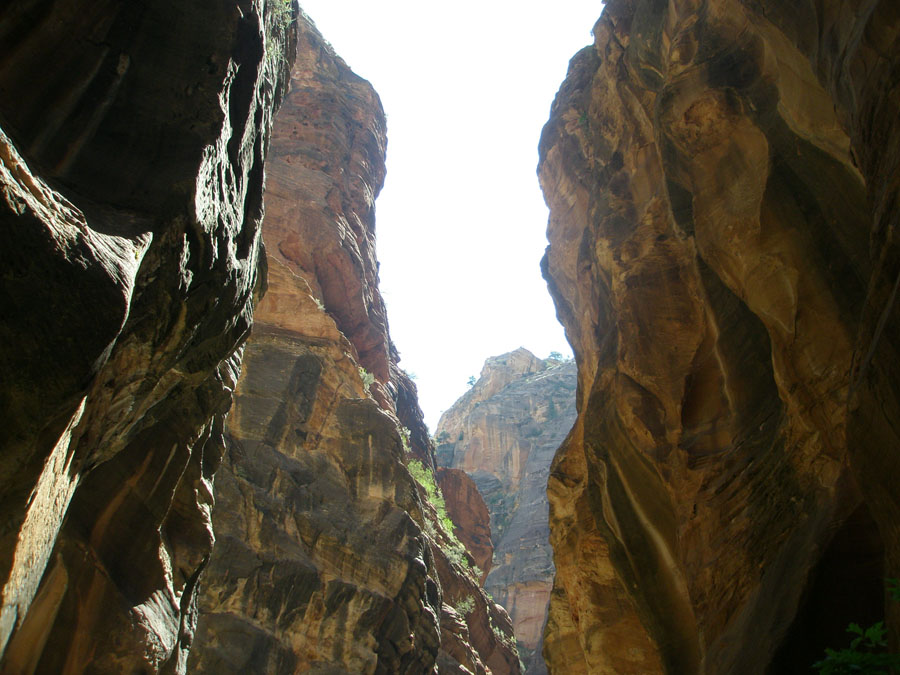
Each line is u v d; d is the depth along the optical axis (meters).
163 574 12.68
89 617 10.86
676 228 18.59
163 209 8.98
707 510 15.47
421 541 33.66
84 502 11.20
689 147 16.78
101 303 7.30
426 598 33.03
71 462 8.45
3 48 8.58
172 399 11.86
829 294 13.16
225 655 25.81
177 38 10.11
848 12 10.89
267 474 31.17
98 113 9.14
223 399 14.40
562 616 25.62
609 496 19.47
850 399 8.94
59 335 7.02
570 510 24.30
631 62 23.22
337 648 28.17
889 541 8.46
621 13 25.53
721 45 17.25
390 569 31.22
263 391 33.56
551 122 32.66
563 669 25.12
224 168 10.72
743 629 12.41
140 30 9.88
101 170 8.88
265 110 13.72
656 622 17.72
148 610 11.98
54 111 8.77
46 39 8.95
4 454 6.85
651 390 18.83
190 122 9.74
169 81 9.80
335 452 34.09
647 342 19.30
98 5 9.49
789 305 13.77
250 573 27.83
